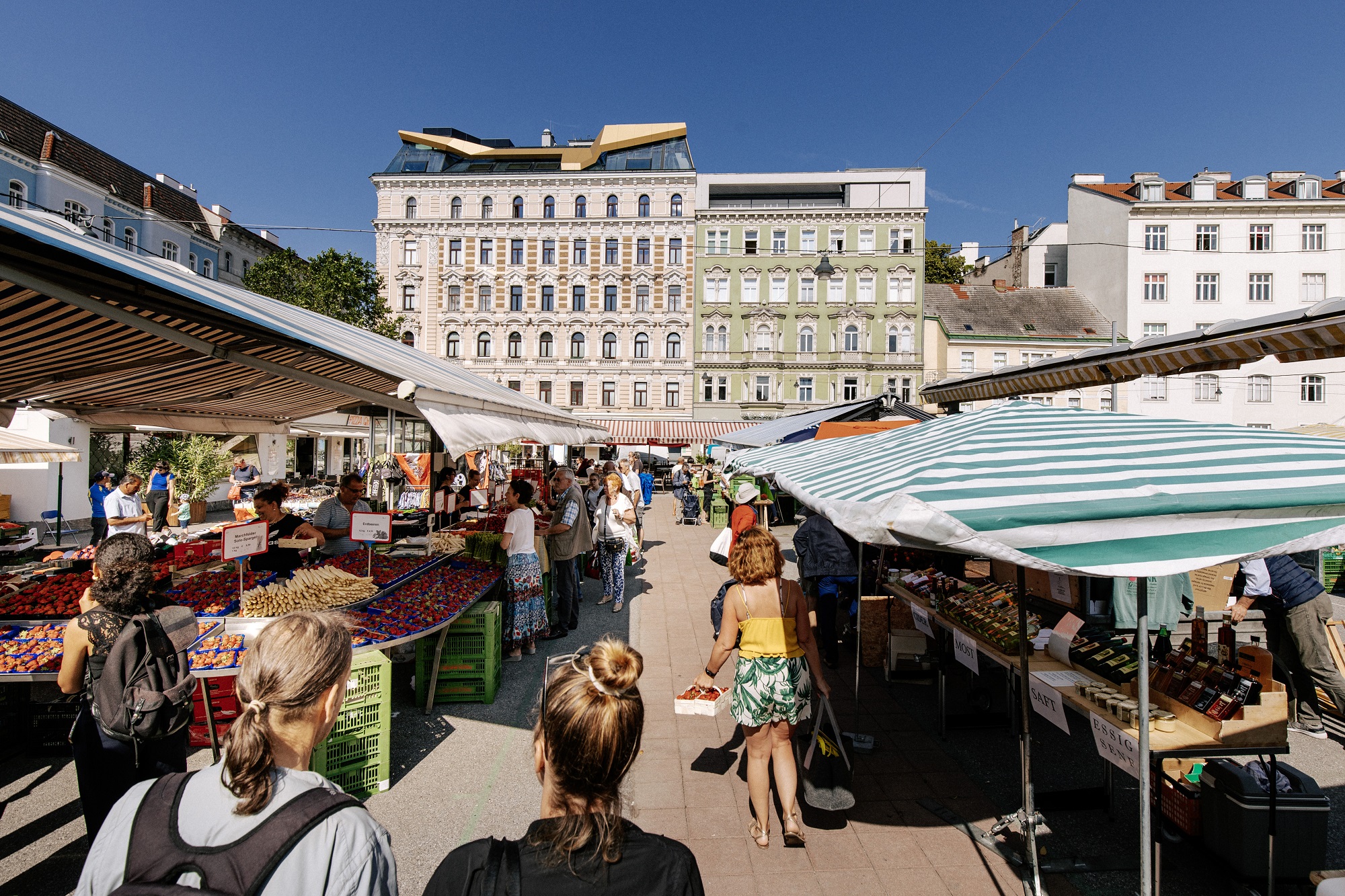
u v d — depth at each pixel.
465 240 40.44
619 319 40.56
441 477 10.55
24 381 4.83
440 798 4.01
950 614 4.88
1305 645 4.80
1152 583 5.19
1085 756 4.57
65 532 16.09
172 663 2.93
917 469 2.51
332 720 1.66
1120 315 38.50
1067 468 2.38
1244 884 3.05
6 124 25.34
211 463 19.31
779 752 3.55
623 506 8.95
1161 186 38.12
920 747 4.71
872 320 40.16
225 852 1.31
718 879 3.22
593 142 45.50
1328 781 4.12
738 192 44.22
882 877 3.24
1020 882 3.21
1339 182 38.72
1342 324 3.75
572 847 1.33
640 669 1.51
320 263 28.42
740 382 40.59
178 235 32.59
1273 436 2.66
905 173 41.94
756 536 3.59
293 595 4.80
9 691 4.46
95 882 1.35
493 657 5.62
